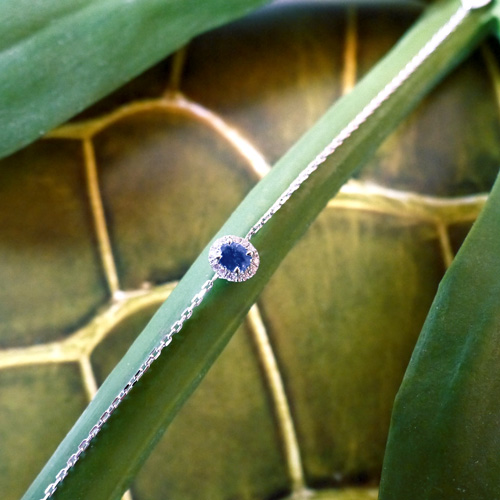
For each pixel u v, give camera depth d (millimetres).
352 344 188
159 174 198
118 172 197
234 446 185
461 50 196
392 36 208
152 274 193
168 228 195
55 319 189
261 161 199
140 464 160
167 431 183
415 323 189
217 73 205
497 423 158
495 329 162
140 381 161
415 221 194
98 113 200
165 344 162
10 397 184
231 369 187
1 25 179
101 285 192
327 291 190
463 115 201
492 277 164
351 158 180
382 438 186
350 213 194
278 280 190
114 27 183
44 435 183
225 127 202
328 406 187
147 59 188
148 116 201
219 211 196
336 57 207
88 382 186
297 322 189
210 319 165
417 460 159
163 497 182
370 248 193
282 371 188
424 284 191
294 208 174
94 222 194
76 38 182
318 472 185
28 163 196
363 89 186
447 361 162
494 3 196
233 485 183
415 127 200
